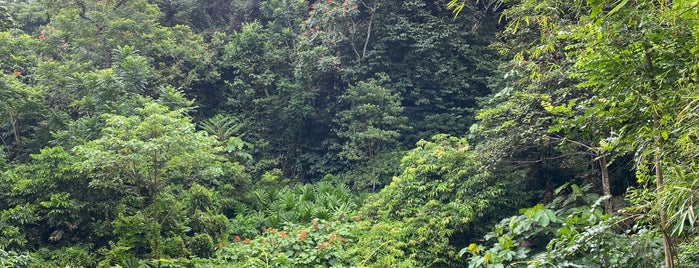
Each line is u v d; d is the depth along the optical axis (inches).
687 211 134.1
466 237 460.1
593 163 445.1
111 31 689.6
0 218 408.2
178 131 415.5
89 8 730.8
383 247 448.5
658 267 189.0
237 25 893.2
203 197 501.4
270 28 805.9
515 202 452.4
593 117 191.8
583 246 198.4
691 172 150.0
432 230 446.3
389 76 703.1
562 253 193.3
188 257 444.1
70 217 429.7
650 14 162.7
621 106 176.4
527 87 397.4
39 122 553.9
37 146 542.0
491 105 556.4
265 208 589.0
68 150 504.1
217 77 759.7
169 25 851.4
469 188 458.9
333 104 734.5
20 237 407.5
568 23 300.5
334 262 443.5
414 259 438.0
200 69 753.6
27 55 674.2
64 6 722.8
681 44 158.6
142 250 437.1
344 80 702.5
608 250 196.2
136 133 417.7
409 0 724.7
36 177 436.5
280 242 460.4
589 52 184.7
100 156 394.0
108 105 531.8
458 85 708.0
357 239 481.1
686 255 203.2
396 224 466.3
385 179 636.7
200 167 466.0
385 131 637.9
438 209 463.2
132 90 567.8
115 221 427.2
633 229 194.4
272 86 763.4
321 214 536.1
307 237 474.0
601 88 200.4
